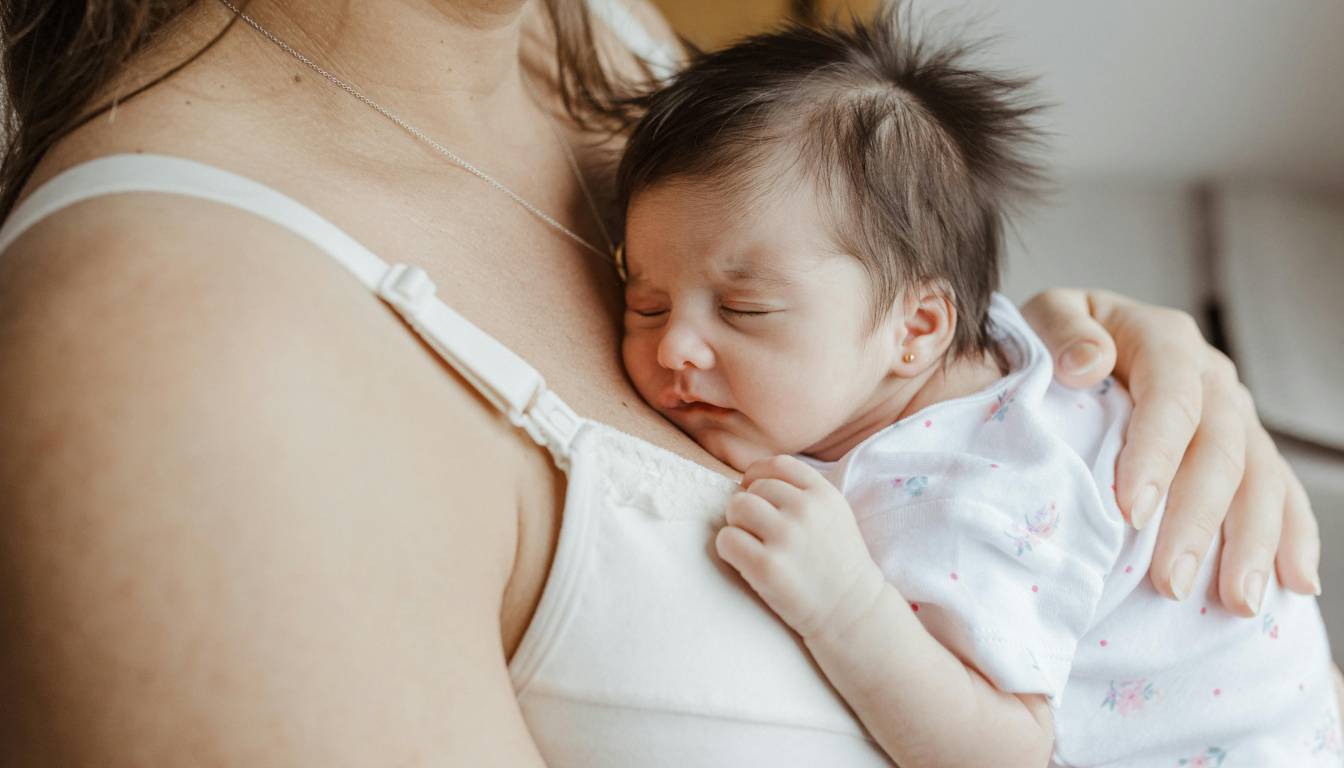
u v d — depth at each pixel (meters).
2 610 0.49
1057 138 2.18
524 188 0.82
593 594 0.62
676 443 0.78
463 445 0.58
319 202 0.64
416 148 0.74
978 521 0.77
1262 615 0.93
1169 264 1.96
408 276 0.59
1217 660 0.90
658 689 0.62
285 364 0.51
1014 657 0.74
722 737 0.63
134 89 0.64
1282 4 2.04
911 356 0.89
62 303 0.50
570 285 0.81
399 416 0.55
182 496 0.47
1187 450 0.92
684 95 0.89
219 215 0.55
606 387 0.77
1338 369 1.67
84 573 0.47
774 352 0.82
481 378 0.60
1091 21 2.11
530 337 0.73
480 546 0.57
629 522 0.64
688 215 0.83
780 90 0.87
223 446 0.48
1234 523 0.93
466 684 0.53
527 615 0.62
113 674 0.48
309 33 0.69
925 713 0.69
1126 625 0.89
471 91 0.79
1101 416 0.93
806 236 0.83
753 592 0.67
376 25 0.71
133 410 0.48
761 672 0.65
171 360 0.49
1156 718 0.90
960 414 0.87
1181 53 2.11
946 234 0.90
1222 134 2.16
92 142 0.60
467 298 0.69
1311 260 1.90
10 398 0.49
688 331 0.81
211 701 0.47
